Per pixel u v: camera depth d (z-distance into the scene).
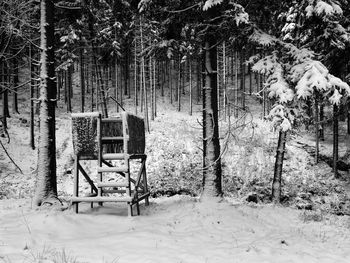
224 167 23.92
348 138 30.92
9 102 37.62
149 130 31.45
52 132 10.00
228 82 50.09
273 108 11.66
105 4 19.03
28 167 24.86
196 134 29.92
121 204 10.84
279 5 12.16
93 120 9.17
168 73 51.84
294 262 6.45
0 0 9.81
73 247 6.34
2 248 6.07
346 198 22.14
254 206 12.65
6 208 9.48
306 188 22.50
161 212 9.66
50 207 9.24
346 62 14.95
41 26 10.18
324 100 13.04
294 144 28.91
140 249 6.39
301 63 10.64
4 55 10.28
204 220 8.91
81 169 9.65
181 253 6.33
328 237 9.41
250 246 7.09
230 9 9.92
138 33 31.55
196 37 11.23
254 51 12.48
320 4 10.61
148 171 23.45
